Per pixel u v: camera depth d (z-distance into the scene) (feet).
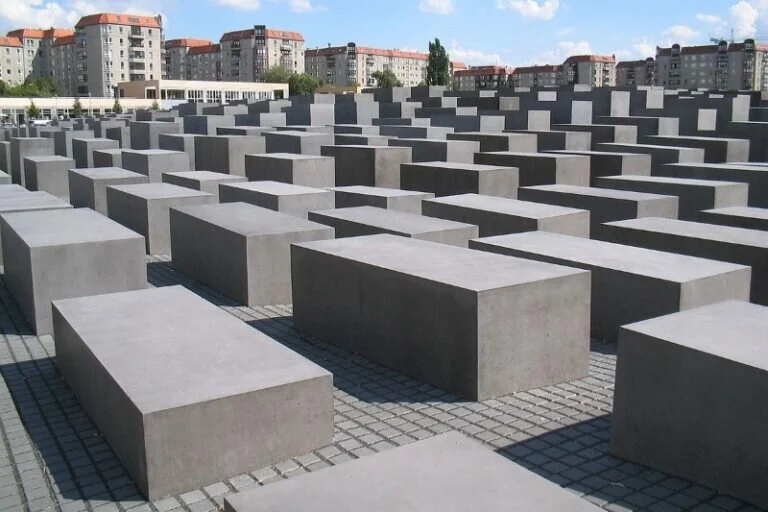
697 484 17.79
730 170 54.49
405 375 25.63
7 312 33.83
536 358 24.22
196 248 39.14
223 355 20.44
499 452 19.80
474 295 22.52
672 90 158.10
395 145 70.38
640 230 35.58
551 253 30.76
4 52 479.82
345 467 12.37
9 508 17.13
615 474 18.53
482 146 72.18
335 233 38.88
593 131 79.82
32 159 75.10
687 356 17.61
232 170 70.90
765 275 31.63
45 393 24.12
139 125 95.66
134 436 17.58
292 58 521.24
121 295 26.14
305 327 30.40
